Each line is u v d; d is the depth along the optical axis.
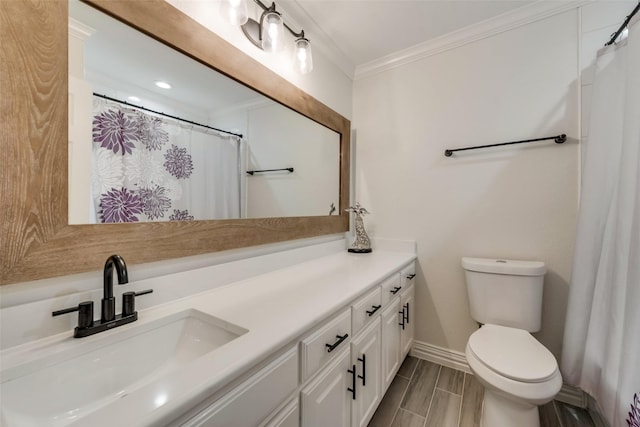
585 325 1.28
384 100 2.06
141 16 0.87
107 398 0.68
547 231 1.53
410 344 1.81
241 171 1.27
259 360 0.61
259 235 1.35
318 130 1.79
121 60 0.85
